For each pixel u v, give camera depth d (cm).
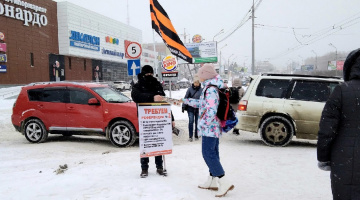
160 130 482
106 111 845
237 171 539
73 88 892
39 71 4125
